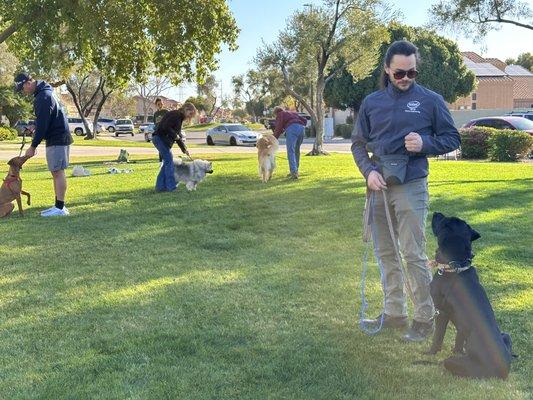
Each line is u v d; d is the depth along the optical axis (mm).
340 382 3186
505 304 4340
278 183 11484
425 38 47219
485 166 15383
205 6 16109
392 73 3621
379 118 3729
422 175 3691
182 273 5297
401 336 3850
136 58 17547
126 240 6617
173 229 7172
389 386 3137
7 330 3982
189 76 17609
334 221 7578
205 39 16797
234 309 4359
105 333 3910
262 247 6273
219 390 3104
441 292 3400
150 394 3064
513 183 11125
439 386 3121
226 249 6215
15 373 3332
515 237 6457
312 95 26562
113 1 14805
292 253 6020
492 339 3160
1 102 48375
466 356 3213
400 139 3678
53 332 3938
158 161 19172
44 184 12062
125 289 4840
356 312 4312
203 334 3873
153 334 3875
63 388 3137
